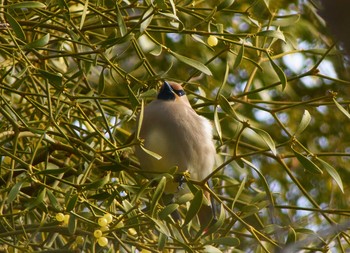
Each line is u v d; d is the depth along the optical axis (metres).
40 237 8.00
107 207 6.34
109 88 9.40
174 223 6.45
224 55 10.07
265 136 6.44
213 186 8.08
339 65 10.45
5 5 7.03
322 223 9.41
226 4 7.00
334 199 10.73
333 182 10.72
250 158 10.80
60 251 6.62
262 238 6.91
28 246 6.96
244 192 9.11
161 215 6.05
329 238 7.27
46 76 6.66
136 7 7.23
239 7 9.72
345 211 6.75
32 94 7.00
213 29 8.03
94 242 6.27
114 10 7.29
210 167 8.46
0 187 7.77
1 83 7.04
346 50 2.85
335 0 2.80
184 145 8.20
